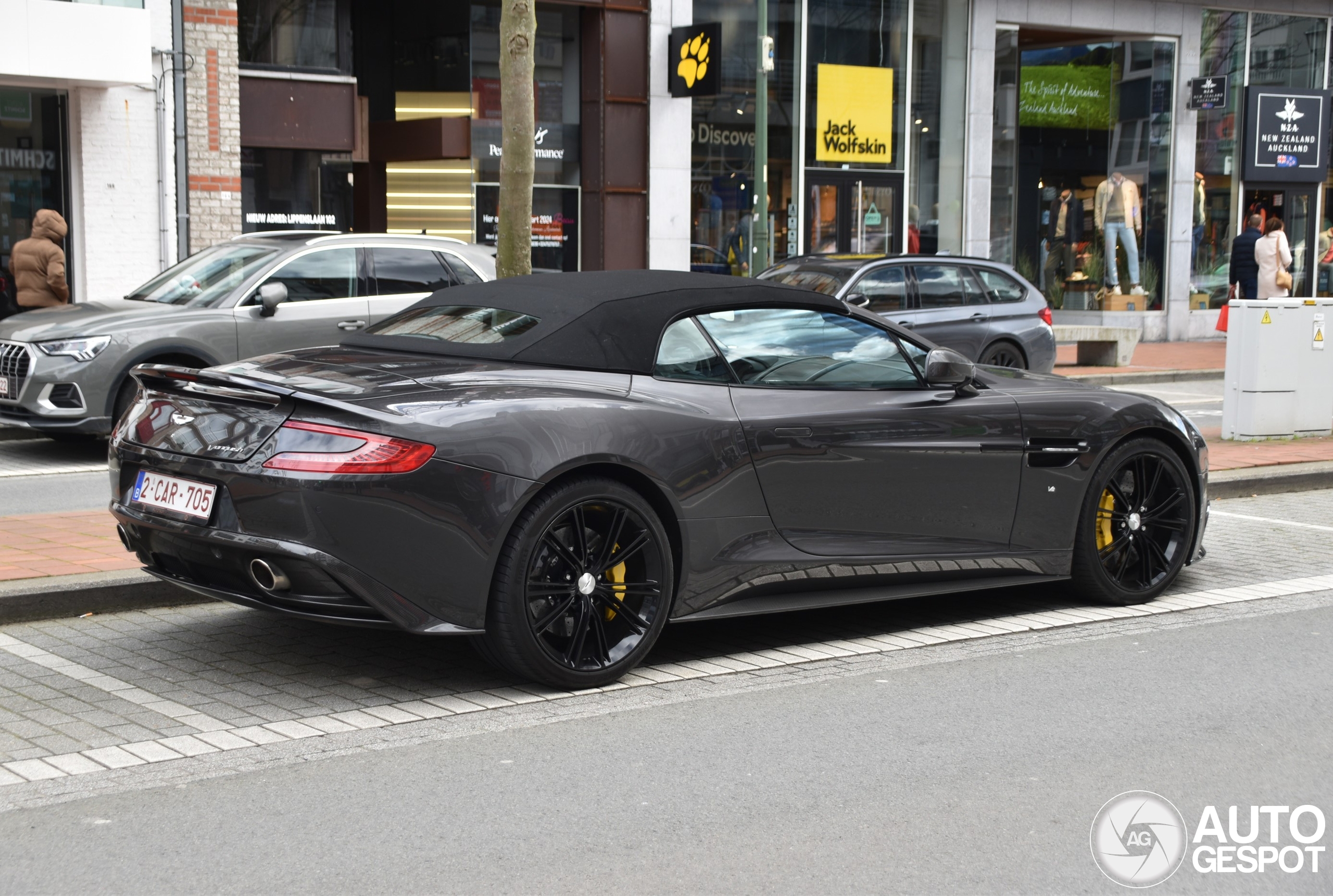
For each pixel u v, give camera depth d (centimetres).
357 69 2084
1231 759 455
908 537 596
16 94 1619
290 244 1167
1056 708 507
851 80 2334
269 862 359
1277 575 749
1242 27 2686
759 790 418
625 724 480
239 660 549
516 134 1127
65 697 498
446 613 481
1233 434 1207
